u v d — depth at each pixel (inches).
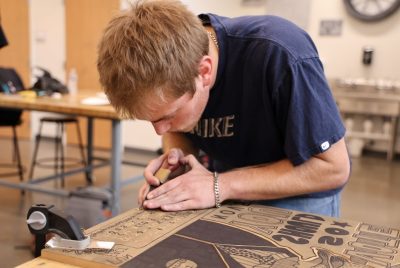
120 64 27.7
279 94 33.9
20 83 135.4
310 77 33.8
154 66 27.4
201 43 30.4
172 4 30.3
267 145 39.2
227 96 38.3
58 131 170.6
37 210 25.8
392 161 185.0
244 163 42.3
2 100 99.7
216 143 42.0
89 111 89.3
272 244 27.1
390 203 128.3
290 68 33.3
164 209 33.4
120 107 30.3
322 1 188.1
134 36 27.8
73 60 206.5
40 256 25.2
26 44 214.2
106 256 24.4
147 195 34.9
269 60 34.3
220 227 29.9
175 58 28.0
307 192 35.8
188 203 33.8
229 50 36.8
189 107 31.4
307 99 33.2
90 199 94.3
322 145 33.2
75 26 203.2
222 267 23.5
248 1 189.8
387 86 182.5
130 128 199.2
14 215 110.5
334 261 24.8
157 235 28.0
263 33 35.7
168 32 28.2
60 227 25.5
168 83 28.3
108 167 167.2
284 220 31.8
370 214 118.5
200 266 23.5
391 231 30.0
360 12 180.9
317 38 191.3
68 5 202.8
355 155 191.0
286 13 187.2
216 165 46.0
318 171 34.6
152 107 29.4
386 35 181.5
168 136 47.5
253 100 36.9
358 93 186.5
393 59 182.1
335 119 34.0
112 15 32.2
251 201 36.9
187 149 46.9
